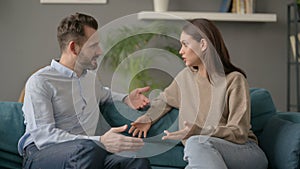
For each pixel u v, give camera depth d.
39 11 3.64
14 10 3.63
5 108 2.12
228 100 2.03
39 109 1.91
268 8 3.73
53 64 2.01
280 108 3.78
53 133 1.87
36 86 1.93
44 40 3.65
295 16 3.42
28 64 3.66
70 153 1.73
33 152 1.88
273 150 2.08
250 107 2.11
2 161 2.01
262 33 3.74
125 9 3.65
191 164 1.80
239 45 3.73
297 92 3.42
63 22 2.04
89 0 3.64
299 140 1.96
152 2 3.66
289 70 3.57
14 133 2.05
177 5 3.67
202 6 3.69
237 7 3.60
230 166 1.88
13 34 3.64
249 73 3.75
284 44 3.76
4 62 3.65
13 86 3.66
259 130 2.31
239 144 1.95
